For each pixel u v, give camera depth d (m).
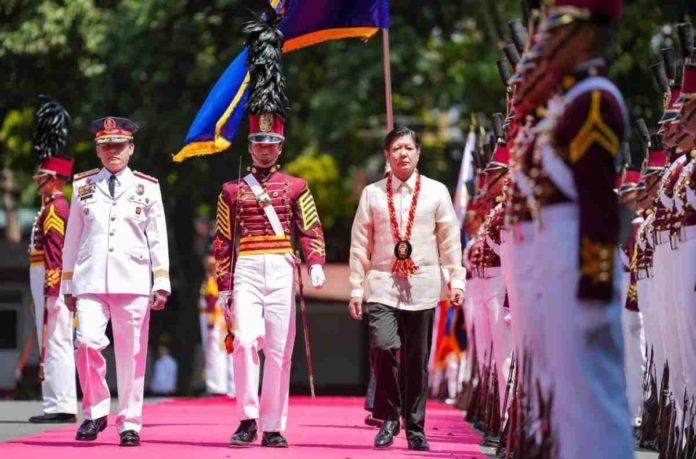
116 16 48.41
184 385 55.66
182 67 48.81
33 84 51.50
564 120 9.93
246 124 48.06
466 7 52.44
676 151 17.12
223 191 18.34
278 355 17.98
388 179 18.30
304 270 62.53
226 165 49.72
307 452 17.08
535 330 10.27
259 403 18.78
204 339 38.72
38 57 50.03
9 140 59.16
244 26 18.67
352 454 16.88
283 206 18.17
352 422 23.56
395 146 18.11
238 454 16.58
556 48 10.09
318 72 53.19
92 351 18.05
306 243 18.27
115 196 18.31
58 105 23.52
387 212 18.00
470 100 50.88
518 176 10.48
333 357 64.19
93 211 18.25
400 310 17.91
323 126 48.72
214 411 26.98
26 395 52.97
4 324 62.97
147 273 18.38
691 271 14.45
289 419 24.45
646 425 19.27
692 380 14.64
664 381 16.91
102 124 18.47
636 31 49.16
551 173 9.99
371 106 49.69
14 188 76.31
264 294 18.02
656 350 18.89
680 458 15.20
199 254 58.44
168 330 60.19
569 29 10.05
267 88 18.38
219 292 18.23
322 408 28.56
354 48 49.22
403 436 19.92
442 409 29.78
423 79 50.31
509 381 17.28
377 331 17.83
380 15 24.30
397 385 17.94
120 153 18.44
